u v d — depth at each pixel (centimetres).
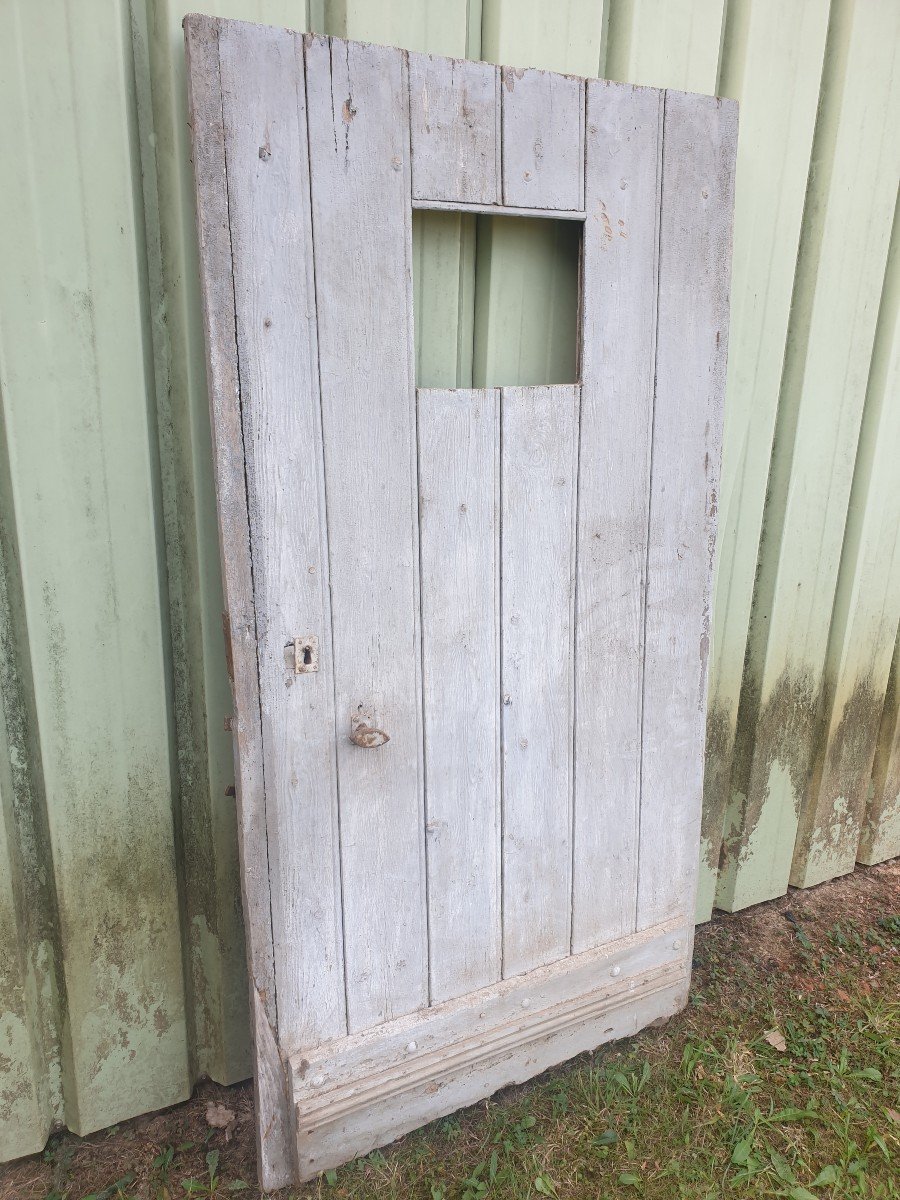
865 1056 230
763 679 264
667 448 204
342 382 164
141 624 182
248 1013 215
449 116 163
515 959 214
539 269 193
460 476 179
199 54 142
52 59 151
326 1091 188
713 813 271
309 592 169
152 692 186
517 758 201
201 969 210
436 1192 188
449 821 196
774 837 286
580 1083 218
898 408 262
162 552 184
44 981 194
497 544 187
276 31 146
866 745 298
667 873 234
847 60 220
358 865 187
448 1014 202
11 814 180
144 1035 204
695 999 248
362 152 157
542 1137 204
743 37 208
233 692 168
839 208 233
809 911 290
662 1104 214
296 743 174
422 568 179
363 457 169
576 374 200
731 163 195
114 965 196
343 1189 191
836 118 224
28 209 155
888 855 317
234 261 151
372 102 156
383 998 198
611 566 203
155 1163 197
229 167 148
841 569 274
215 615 186
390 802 187
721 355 205
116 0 153
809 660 273
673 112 185
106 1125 204
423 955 200
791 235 229
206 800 198
